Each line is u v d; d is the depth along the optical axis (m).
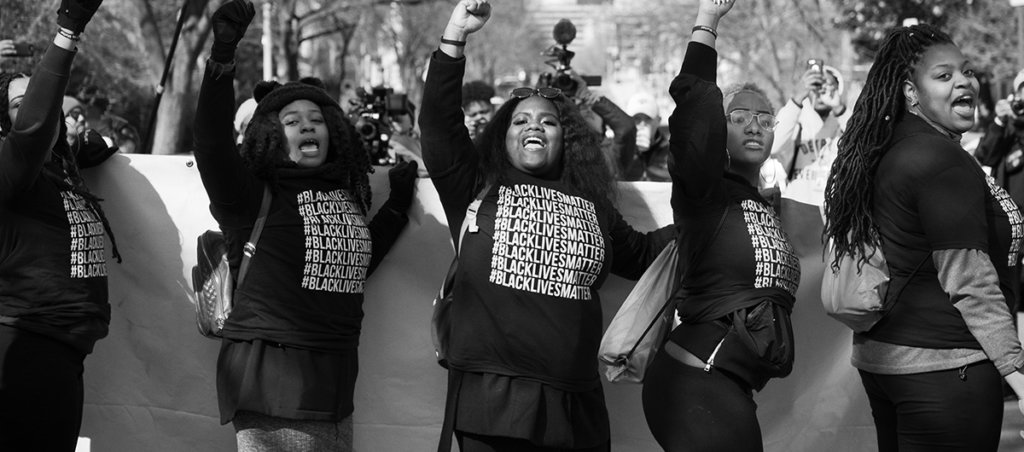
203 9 20.55
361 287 4.91
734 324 4.45
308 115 4.86
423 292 5.40
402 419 5.42
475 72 57.97
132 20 26.25
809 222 5.50
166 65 7.70
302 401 4.62
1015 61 22.89
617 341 4.70
